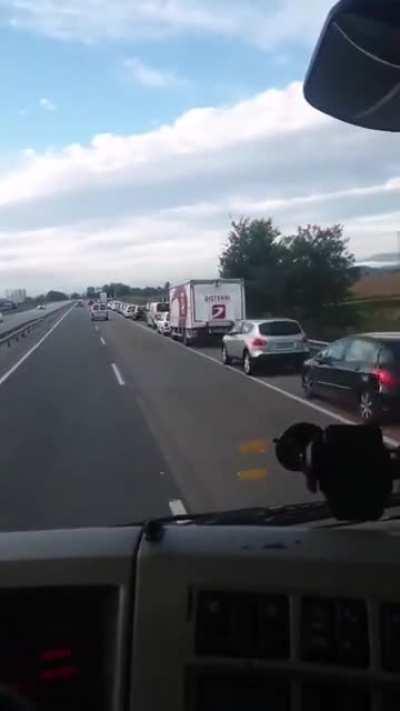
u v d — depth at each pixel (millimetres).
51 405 17625
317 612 1582
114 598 1658
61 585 1683
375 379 14789
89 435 13445
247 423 14680
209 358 32219
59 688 1624
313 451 2031
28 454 11758
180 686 1547
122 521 7938
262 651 1549
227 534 1892
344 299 54344
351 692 1499
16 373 26188
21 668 1646
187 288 40719
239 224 58938
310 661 1524
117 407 17141
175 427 14258
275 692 1521
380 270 61500
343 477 1990
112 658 1606
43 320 84062
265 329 24891
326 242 53875
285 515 2529
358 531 1923
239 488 9352
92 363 29828
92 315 88188
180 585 1652
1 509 8461
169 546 1778
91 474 10250
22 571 1717
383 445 2051
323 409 16625
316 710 1502
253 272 56250
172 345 41844
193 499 8844
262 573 1654
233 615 1597
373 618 1564
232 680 1534
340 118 3699
